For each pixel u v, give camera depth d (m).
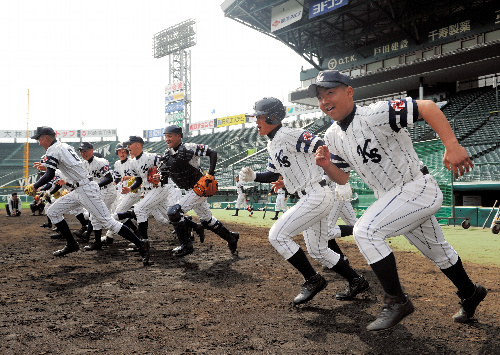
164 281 3.87
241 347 2.17
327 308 2.93
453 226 10.11
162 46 44.31
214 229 5.23
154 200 5.72
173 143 4.82
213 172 4.95
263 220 12.54
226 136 40.91
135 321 2.64
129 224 6.78
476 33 18.69
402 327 2.49
